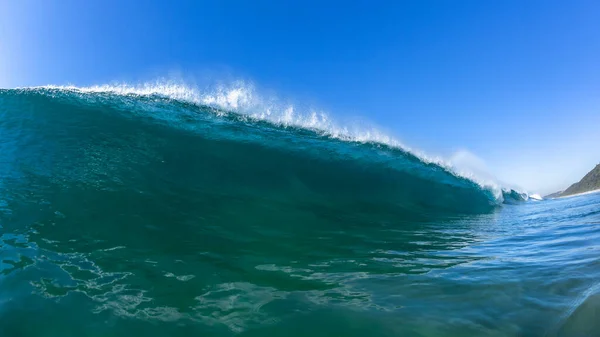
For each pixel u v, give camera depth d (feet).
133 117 39.55
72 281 13.14
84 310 11.21
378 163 43.88
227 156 35.47
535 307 10.78
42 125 34.88
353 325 10.18
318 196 33.04
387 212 32.22
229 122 43.98
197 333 10.00
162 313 11.09
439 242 21.36
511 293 11.94
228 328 10.21
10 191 22.89
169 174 29.30
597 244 18.66
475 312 10.73
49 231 18.02
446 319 10.36
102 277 13.56
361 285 13.19
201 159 33.45
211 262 15.44
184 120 41.73
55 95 41.32
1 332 10.11
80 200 22.38
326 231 22.44
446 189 44.19
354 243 19.98
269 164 36.45
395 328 9.96
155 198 24.17
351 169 40.57
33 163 27.84
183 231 19.40
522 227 27.84
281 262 15.85
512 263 15.67
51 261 14.79
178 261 15.39
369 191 37.76
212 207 24.18
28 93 40.63
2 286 12.60
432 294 12.18
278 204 27.63
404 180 42.57
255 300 11.93
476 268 15.02
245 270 14.69
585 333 9.21
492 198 48.55
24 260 14.75
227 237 19.08
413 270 14.93
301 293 12.48
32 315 10.92
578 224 26.73
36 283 12.87
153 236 18.35
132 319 10.75
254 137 41.45
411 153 48.80
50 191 23.38
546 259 16.07
